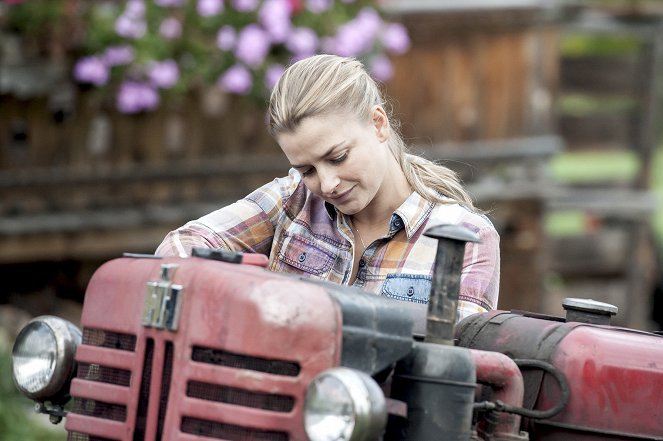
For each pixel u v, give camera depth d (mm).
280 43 14883
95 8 14539
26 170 14727
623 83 20609
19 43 14555
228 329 4980
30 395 5762
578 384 5680
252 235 6812
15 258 14805
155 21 14547
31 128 14734
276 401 4965
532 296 17250
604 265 20922
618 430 5672
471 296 6426
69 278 15742
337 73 6270
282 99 6238
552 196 17234
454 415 5215
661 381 5691
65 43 14641
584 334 5762
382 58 15391
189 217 15438
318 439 4734
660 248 22484
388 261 6582
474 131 16906
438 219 6566
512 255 17219
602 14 19266
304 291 4996
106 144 15039
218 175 15461
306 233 6766
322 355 4934
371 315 5109
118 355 5363
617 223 21078
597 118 20734
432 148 16562
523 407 5773
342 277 6660
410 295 6488
